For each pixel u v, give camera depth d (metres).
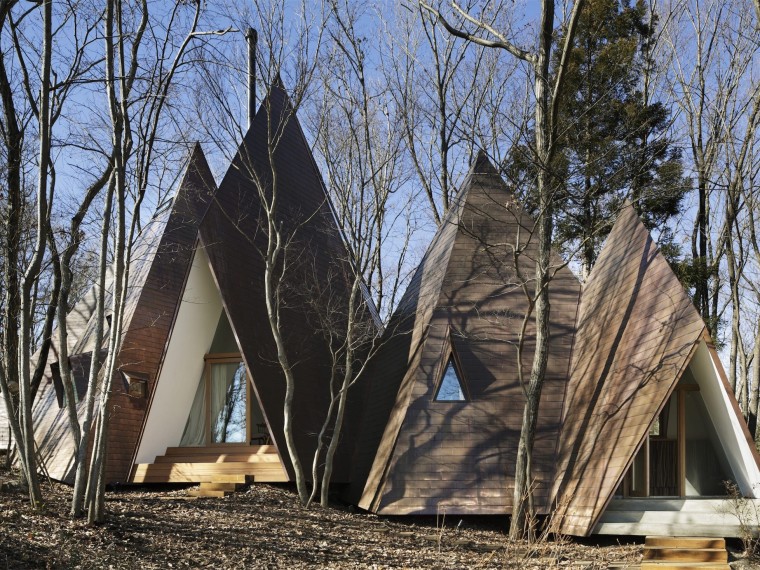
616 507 16.39
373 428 19.80
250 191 21.48
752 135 25.59
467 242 20.53
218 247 19.81
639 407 15.51
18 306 17.69
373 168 20.33
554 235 30.56
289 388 18.09
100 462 13.30
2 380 14.62
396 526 16.66
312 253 22.16
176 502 16.48
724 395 15.57
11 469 18.44
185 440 20.83
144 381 19.50
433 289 20.36
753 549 14.38
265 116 23.05
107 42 13.80
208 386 21.08
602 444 16.14
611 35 30.59
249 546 13.55
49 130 14.07
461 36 17.89
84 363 19.67
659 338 16.03
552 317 19.95
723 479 16.73
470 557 14.20
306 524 15.78
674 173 26.20
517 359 18.38
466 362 18.77
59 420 19.44
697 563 13.70
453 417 18.05
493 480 17.20
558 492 16.69
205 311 21.11
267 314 20.22
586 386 17.89
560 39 29.66
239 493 17.89
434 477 17.30
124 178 13.98
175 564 11.99
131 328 19.48
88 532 12.67
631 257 18.83
